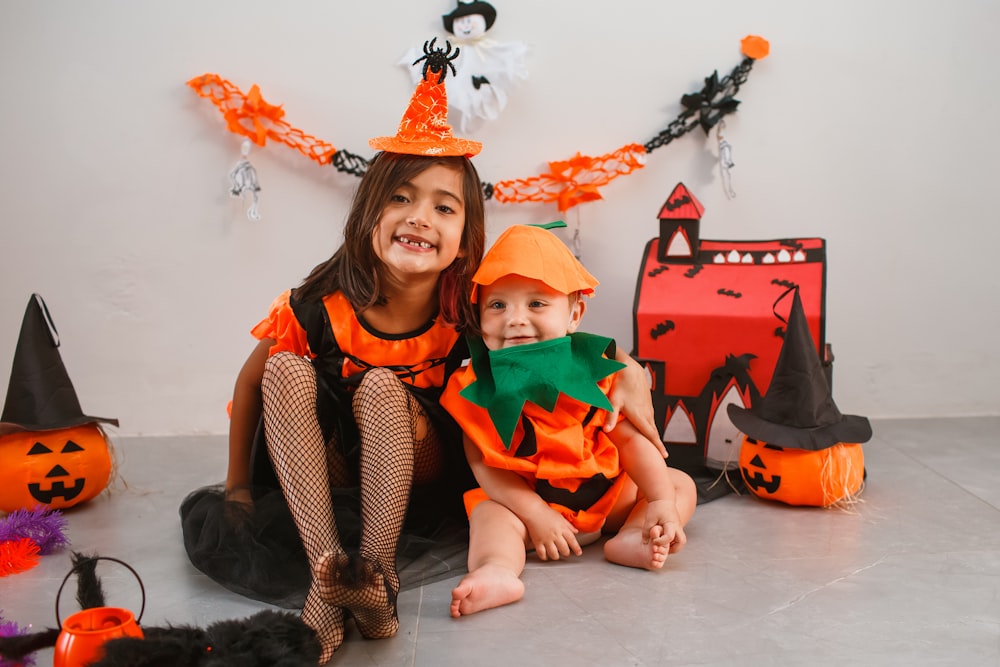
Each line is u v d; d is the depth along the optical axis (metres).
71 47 2.32
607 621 1.45
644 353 2.13
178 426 2.48
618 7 2.40
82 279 2.40
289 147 2.39
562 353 1.69
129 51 2.33
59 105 2.33
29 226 2.37
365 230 1.68
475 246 1.75
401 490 1.46
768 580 1.59
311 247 2.44
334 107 2.39
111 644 1.13
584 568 1.66
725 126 2.45
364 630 1.38
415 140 1.67
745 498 2.01
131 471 2.19
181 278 2.42
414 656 1.34
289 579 1.54
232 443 1.80
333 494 1.70
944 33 2.43
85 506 1.96
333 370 1.74
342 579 1.25
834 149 2.47
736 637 1.39
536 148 2.44
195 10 2.33
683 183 2.44
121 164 2.37
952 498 1.98
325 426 1.75
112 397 2.46
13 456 1.85
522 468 1.68
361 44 2.37
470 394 1.70
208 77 2.32
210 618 1.46
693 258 2.18
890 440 2.37
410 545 1.68
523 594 1.54
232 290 2.44
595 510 1.74
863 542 1.76
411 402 1.67
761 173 2.47
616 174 2.43
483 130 2.42
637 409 1.75
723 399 2.10
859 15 2.42
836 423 1.95
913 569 1.63
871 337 2.54
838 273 2.51
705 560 1.68
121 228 2.39
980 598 1.52
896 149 2.47
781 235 2.50
